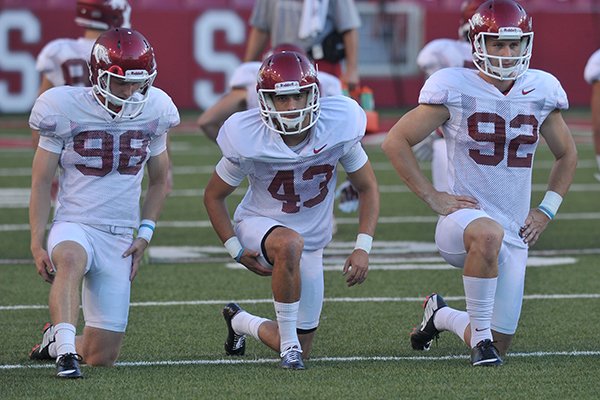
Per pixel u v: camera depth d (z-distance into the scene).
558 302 20.98
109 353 16.08
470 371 15.40
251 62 29.39
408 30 61.09
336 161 16.05
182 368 15.82
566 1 61.81
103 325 15.96
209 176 40.81
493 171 16.25
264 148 15.60
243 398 13.92
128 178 16.06
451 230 15.95
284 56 15.17
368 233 16.22
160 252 26.77
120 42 15.20
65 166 15.95
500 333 16.45
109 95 15.34
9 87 56.50
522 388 14.43
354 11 28.25
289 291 15.55
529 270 24.31
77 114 15.63
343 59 28.83
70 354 14.88
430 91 16.09
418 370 15.54
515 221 16.44
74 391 14.27
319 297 16.47
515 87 16.08
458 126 16.17
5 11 55.81
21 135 52.25
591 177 40.88
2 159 44.94
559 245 27.62
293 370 15.53
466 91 16.05
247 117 15.80
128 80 15.23
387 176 41.41
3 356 16.91
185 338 18.27
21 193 36.56
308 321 16.45
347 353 17.09
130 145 15.93
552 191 16.70
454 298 21.61
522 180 16.38
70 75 22.20
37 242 15.52
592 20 61.88
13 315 20.09
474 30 15.84
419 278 23.66
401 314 20.12
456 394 14.11
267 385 14.62
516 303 16.42
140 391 14.28
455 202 16.08
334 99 16.02
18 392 14.23
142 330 18.86
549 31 61.53
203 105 58.78
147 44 15.43
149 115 16.02
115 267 16.02
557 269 24.42
